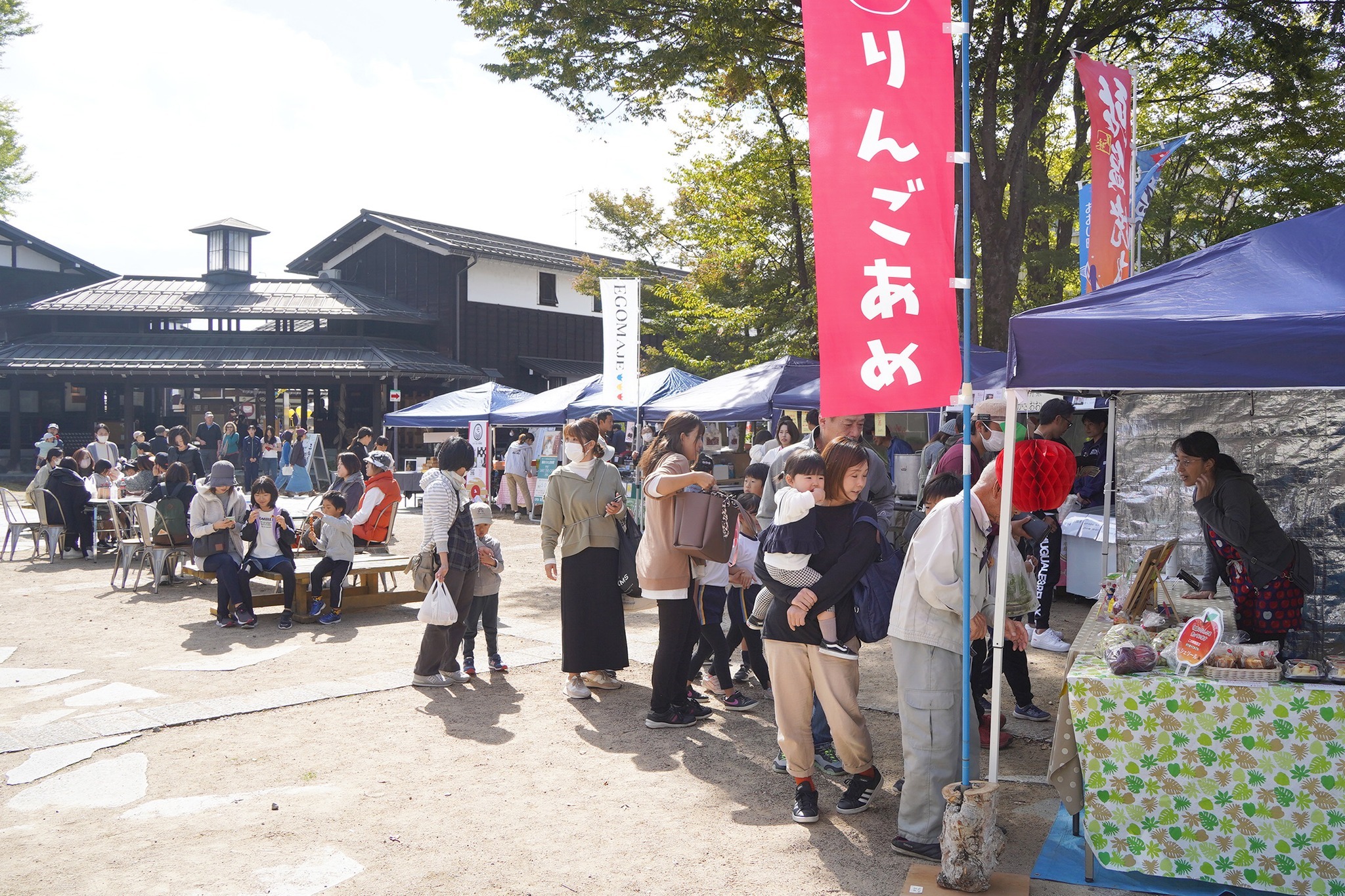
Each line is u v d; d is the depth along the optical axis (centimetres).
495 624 683
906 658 380
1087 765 354
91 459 1644
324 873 369
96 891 352
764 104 1709
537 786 465
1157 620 418
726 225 2122
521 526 1744
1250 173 1570
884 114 371
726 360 2352
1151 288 394
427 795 452
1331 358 317
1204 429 605
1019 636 377
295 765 493
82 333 2708
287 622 842
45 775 475
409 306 3055
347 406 2767
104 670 690
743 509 616
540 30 1266
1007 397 352
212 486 852
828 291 374
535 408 1812
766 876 367
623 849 392
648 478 543
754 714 586
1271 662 340
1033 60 1284
